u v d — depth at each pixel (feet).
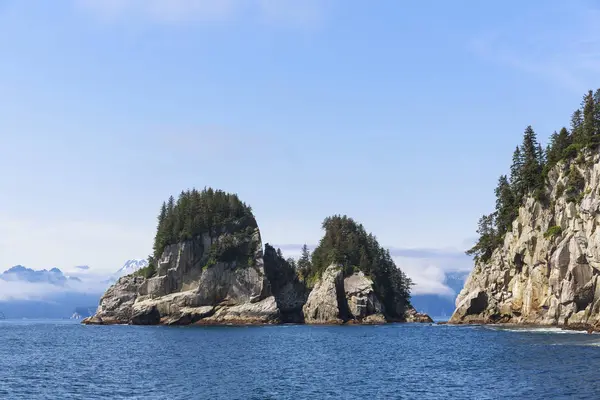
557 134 502.38
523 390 168.14
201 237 641.81
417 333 433.48
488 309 526.16
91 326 634.84
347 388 182.29
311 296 632.38
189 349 318.65
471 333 402.52
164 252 644.27
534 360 229.04
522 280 484.74
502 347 286.46
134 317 619.67
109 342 382.42
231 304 616.39
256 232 646.33
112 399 166.61
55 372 223.92
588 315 383.65
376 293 647.97
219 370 226.17
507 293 505.66
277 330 499.92
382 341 362.74
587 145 416.46
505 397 159.74
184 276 631.56
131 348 331.36
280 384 190.90
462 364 232.73
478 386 178.91
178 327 568.00
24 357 285.84
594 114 445.37
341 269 633.20
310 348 320.50
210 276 617.62
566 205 418.92
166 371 223.92
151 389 182.39
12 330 654.94
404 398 164.55
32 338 452.35
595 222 380.58
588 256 381.19
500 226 551.18
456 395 166.40
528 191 490.90
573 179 420.36
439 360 250.37
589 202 385.70
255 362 253.03
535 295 458.50
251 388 183.32
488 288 533.96
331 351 301.84
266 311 603.67
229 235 637.71
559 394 160.04
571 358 229.86
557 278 409.90
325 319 612.29
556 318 419.33
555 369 203.00
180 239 639.76
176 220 655.35
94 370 229.04
